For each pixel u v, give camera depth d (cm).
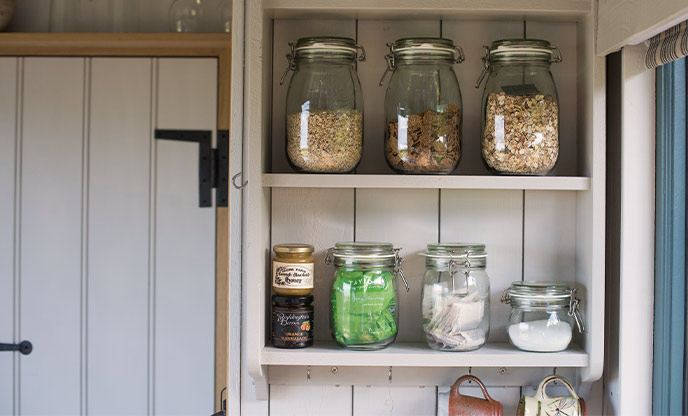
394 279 113
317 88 108
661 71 109
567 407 109
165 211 184
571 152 120
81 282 185
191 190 183
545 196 121
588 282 111
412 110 108
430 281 112
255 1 108
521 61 109
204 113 182
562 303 110
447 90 110
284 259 111
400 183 107
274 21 120
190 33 177
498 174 110
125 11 184
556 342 109
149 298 184
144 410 184
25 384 186
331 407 120
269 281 119
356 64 116
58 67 184
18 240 186
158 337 184
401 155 108
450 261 109
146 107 183
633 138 109
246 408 117
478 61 121
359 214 121
